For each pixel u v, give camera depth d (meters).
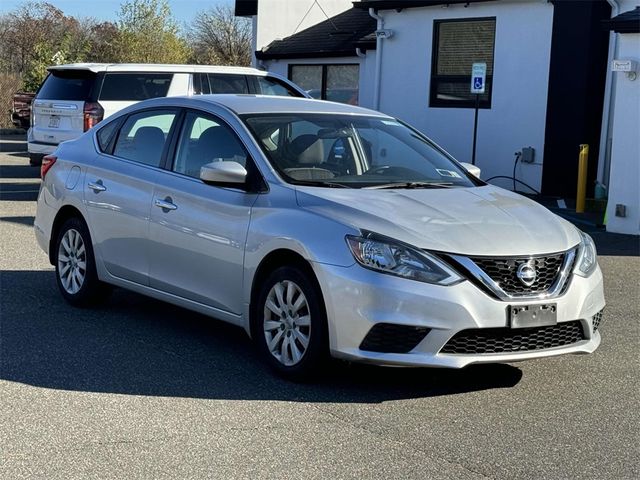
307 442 4.69
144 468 4.31
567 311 5.39
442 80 18.20
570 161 16.06
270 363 5.78
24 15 48.09
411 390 5.61
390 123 7.12
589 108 15.82
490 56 17.22
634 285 9.17
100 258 7.23
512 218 5.70
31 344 6.45
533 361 6.34
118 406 5.19
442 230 5.34
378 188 6.05
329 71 22.84
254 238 5.81
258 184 6.00
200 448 4.58
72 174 7.57
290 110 6.69
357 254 5.23
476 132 16.47
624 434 4.93
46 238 7.83
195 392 5.47
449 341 5.14
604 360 6.42
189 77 13.62
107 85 13.34
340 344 5.27
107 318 7.27
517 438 4.83
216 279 6.16
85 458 4.42
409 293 5.10
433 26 18.17
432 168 6.70
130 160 7.12
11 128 32.97
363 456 4.52
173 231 6.46
